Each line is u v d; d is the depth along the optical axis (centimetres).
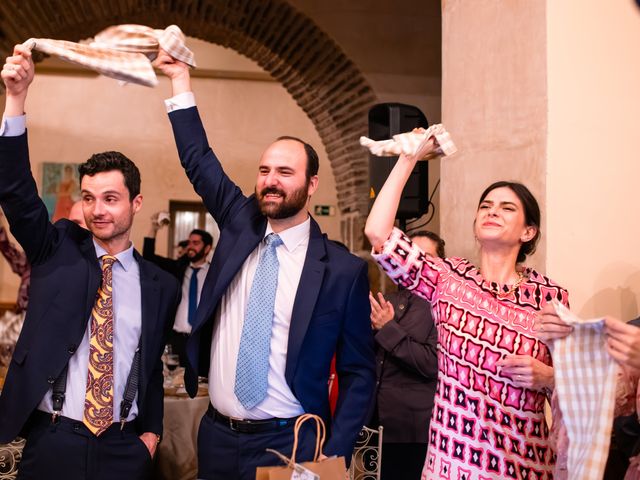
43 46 226
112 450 242
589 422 201
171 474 407
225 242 249
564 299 236
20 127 232
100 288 247
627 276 316
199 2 759
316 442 226
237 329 238
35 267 247
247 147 1178
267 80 1186
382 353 348
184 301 694
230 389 234
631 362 196
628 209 318
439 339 242
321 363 236
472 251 365
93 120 1153
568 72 316
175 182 1162
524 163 327
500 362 224
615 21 322
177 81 263
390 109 482
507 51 343
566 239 310
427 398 340
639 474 219
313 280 237
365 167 785
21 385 234
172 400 411
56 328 238
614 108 320
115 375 246
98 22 765
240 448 231
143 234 1148
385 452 355
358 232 789
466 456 225
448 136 239
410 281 243
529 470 224
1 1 618
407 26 746
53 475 233
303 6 736
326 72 782
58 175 1143
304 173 239
